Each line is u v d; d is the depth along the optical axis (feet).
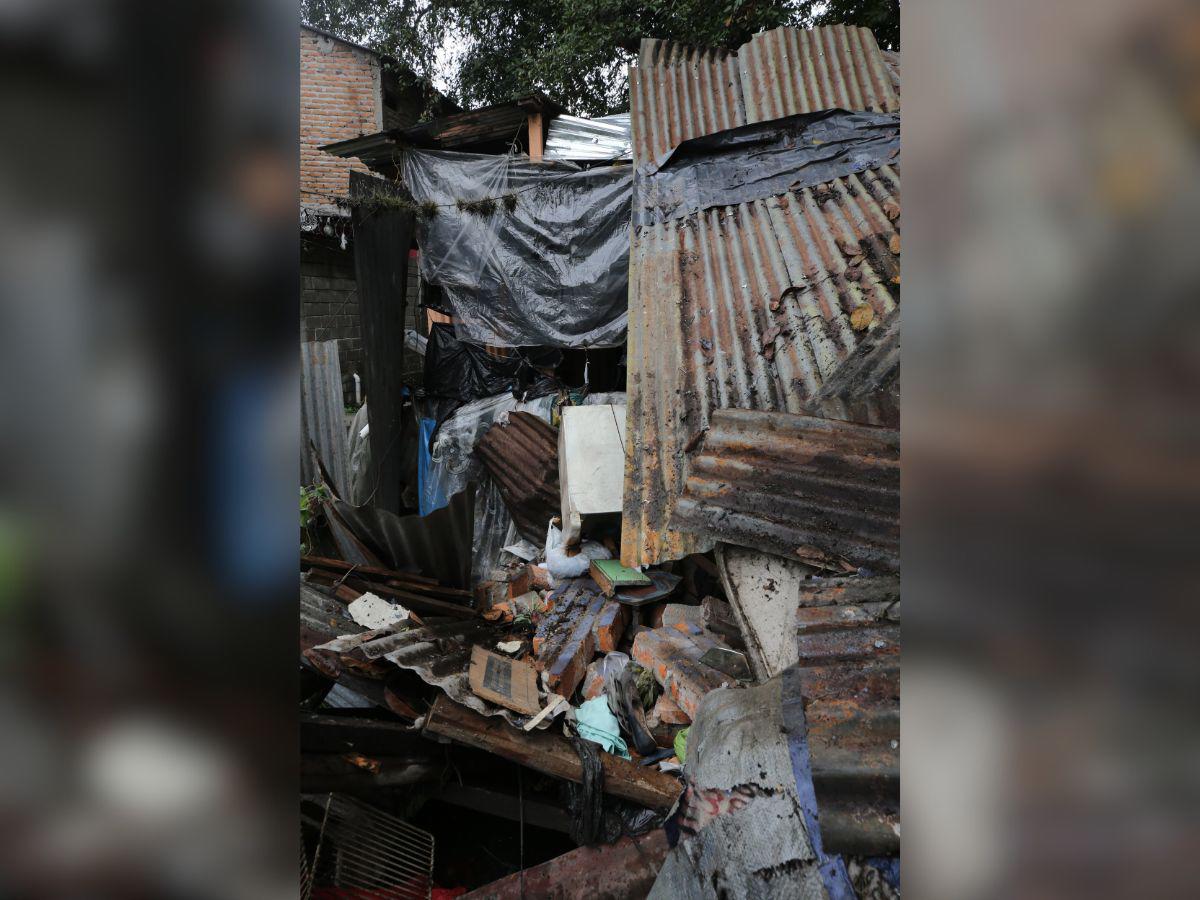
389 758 8.09
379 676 8.60
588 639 11.28
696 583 12.51
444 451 21.93
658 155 15.96
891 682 4.91
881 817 3.84
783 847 4.05
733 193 14.61
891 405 9.14
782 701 4.95
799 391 9.95
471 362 23.13
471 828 9.70
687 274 13.05
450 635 10.68
